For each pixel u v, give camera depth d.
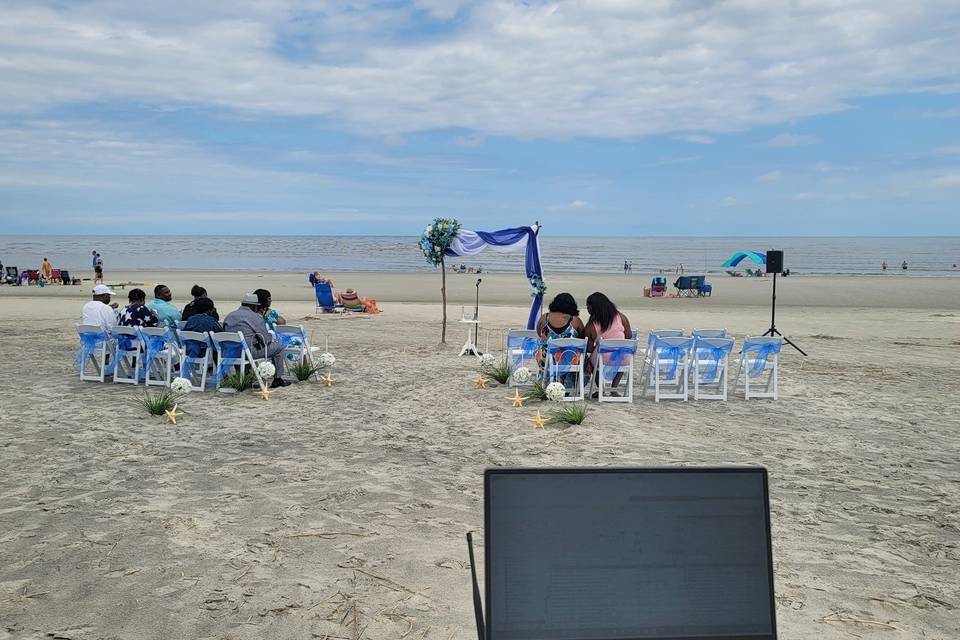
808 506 6.01
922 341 17.50
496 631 2.22
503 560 2.25
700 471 2.31
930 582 4.60
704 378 11.38
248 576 4.55
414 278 48.16
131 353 11.32
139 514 5.61
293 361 12.48
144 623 3.96
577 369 10.16
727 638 2.26
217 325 11.25
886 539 5.31
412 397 10.30
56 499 5.96
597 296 10.74
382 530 5.34
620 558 2.27
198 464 7.00
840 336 18.58
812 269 64.38
